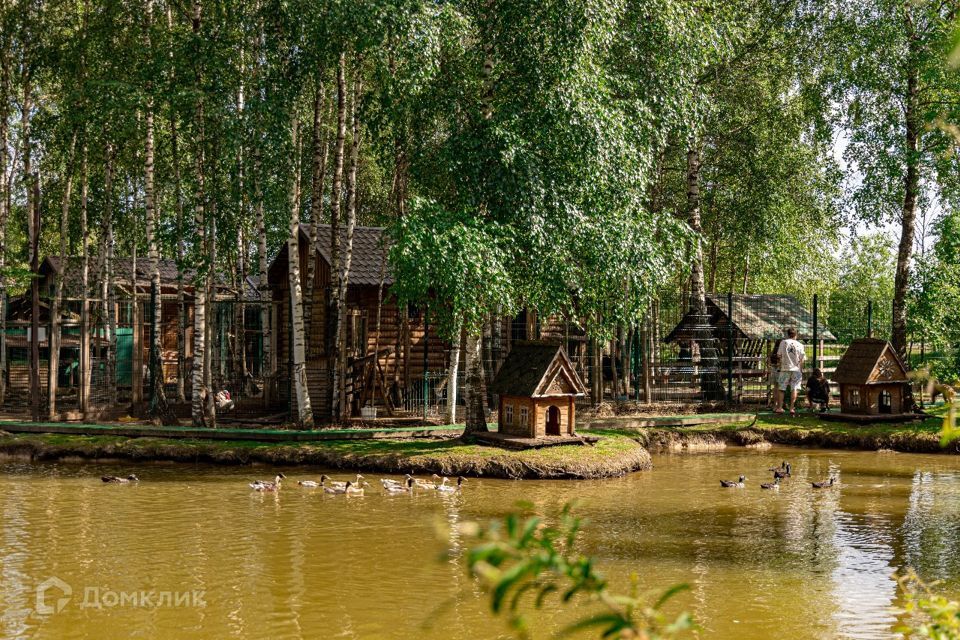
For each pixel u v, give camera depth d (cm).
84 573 1073
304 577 1059
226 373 3166
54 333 2411
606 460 1836
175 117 2362
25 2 2591
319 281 2767
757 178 2970
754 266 4044
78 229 3300
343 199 3997
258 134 1986
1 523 1342
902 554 1174
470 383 1986
